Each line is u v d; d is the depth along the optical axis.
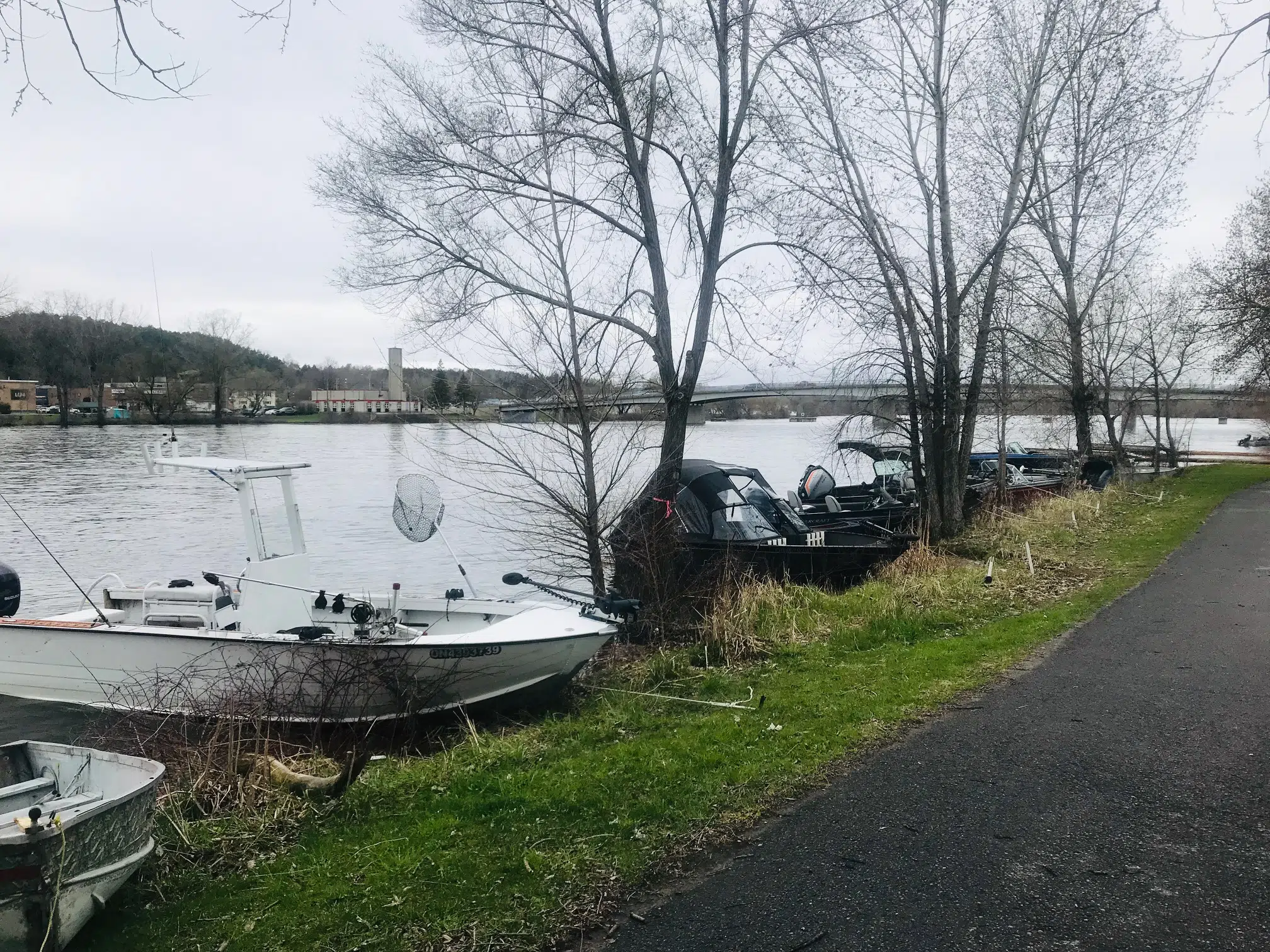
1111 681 7.29
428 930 4.03
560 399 11.17
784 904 4.11
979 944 3.73
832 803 5.15
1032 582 12.34
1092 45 15.86
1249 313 24.36
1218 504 22.03
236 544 21.98
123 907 4.40
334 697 7.94
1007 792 5.20
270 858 4.88
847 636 9.91
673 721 7.23
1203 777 5.32
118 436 48.00
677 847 4.70
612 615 8.88
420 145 11.01
